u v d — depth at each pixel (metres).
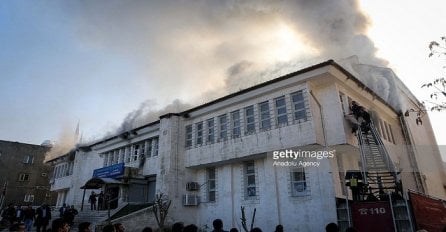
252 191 18.39
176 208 19.75
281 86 17.52
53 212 27.39
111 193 23.47
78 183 30.59
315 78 16.70
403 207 12.02
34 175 47.72
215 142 20.03
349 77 17.55
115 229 6.71
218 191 19.84
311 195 15.96
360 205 12.84
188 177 21.16
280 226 8.19
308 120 16.11
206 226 19.59
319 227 15.17
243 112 19.23
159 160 21.50
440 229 12.91
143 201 23.30
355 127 16.52
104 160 29.08
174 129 21.91
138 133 25.53
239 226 18.05
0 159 45.50
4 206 40.91
